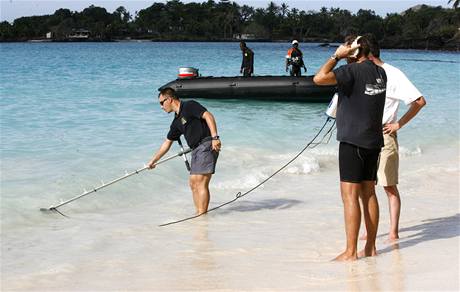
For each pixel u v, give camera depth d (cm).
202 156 700
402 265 493
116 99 1859
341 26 17662
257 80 1916
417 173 951
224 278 488
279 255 554
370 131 480
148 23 19700
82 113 1533
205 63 4534
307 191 855
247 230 652
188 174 946
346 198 502
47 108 1611
